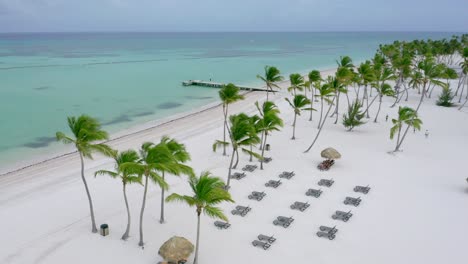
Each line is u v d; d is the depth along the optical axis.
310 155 38.75
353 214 26.41
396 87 71.56
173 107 63.25
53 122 52.34
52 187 30.80
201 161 36.78
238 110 59.44
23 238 23.39
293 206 27.12
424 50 95.12
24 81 87.69
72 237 23.44
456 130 48.00
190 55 167.62
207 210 18.48
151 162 19.95
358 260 21.30
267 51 198.88
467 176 33.12
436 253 22.02
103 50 196.12
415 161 37.00
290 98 69.06
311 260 21.27
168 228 24.58
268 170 34.53
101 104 64.62
